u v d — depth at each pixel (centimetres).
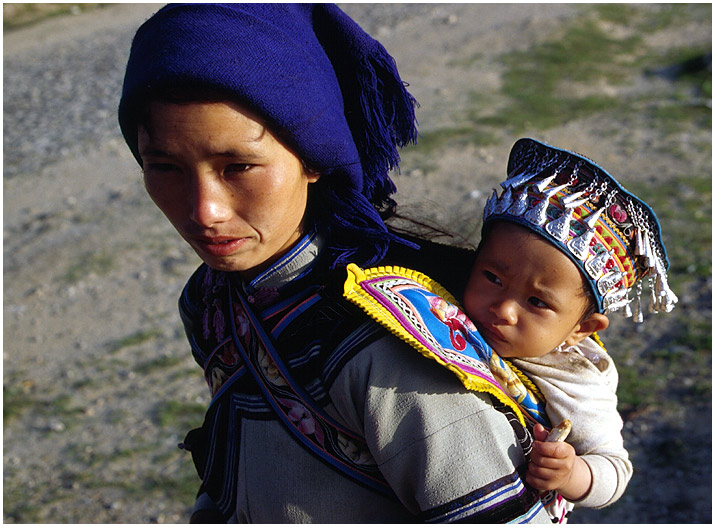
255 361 132
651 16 1302
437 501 116
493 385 124
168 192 117
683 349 509
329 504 127
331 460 126
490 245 140
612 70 1078
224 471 142
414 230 154
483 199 733
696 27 1223
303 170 122
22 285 712
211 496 150
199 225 115
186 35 110
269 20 117
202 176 113
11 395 559
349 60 130
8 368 596
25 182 936
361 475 126
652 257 138
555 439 127
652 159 805
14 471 483
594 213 135
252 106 110
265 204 116
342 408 123
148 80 109
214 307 145
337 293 128
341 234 134
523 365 142
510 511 117
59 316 660
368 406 119
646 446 436
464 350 126
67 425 524
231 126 110
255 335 132
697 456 423
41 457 496
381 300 122
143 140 114
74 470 481
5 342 629
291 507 129
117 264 734
